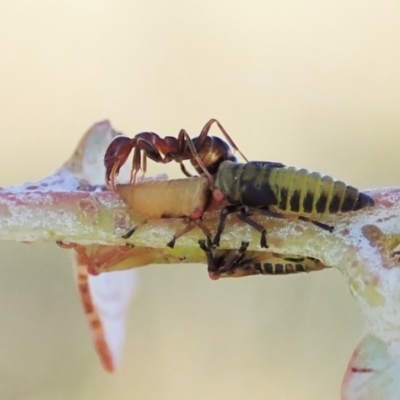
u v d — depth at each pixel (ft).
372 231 0.32
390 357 0.31
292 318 0.40
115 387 0.40
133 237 0.33
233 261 0.33
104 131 0.35
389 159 0.42
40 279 0.41
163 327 0.40
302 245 0.32
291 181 0.32
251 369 0.40
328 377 0.40
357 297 0.31
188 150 0.34
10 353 0.40
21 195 0.33
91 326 0.37
